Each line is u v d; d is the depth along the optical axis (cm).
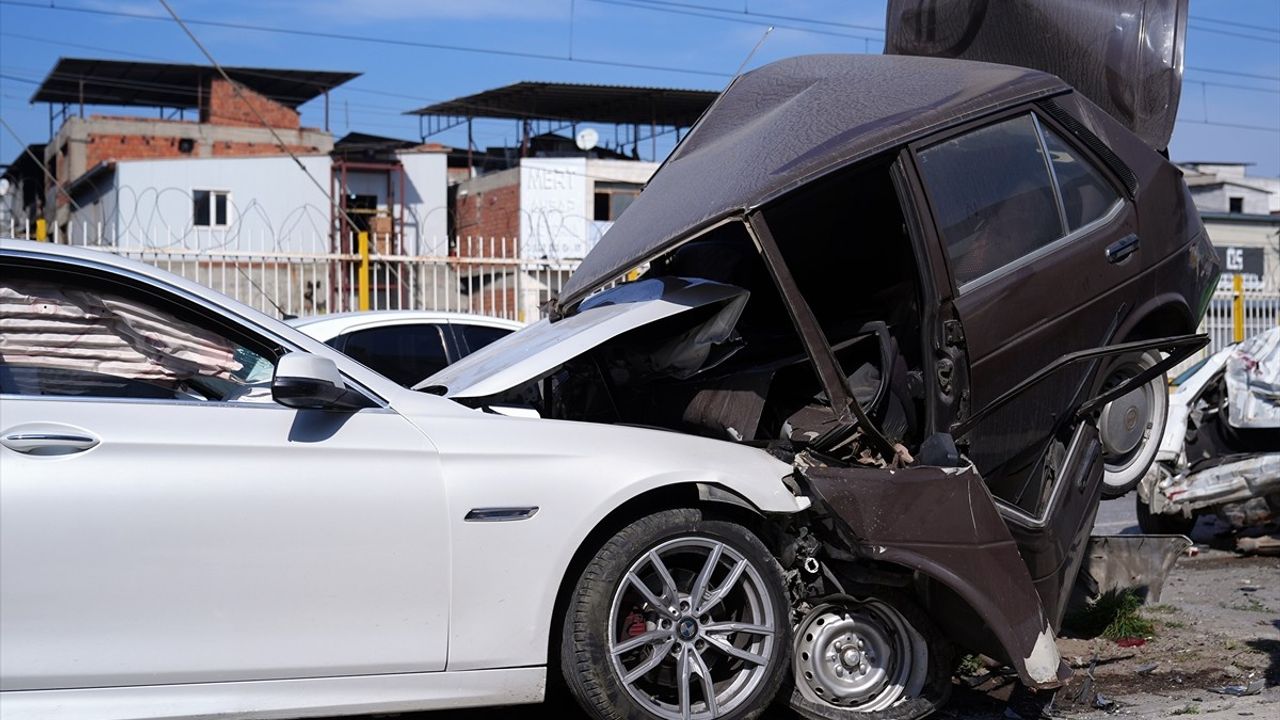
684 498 420
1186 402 862
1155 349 507
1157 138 564
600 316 486
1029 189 508
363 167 4306
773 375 475
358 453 381
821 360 448
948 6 630
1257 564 806
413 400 402
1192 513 848
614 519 412
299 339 404
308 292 1520
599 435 412
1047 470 502
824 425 459
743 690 414
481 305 1534
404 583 380
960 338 471
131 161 3609
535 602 391
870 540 418
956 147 488
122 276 384
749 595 418
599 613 394
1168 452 846
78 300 379
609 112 4969
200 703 360
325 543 372
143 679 355
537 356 452
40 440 350
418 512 382
